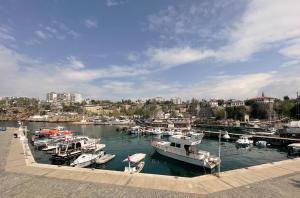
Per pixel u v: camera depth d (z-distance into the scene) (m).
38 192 13.41
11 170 18.39
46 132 65.25
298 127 60.69
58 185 14.58
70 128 106.38
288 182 15.26
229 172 17.59
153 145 40.78
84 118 155.38
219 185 14.62
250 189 13.89
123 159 37.06
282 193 13.23
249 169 18.45
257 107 138.38
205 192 13.39
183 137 36.56
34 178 16.09
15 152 27.88
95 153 35.88
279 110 131.12
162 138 67.88
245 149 50.16
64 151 37.66
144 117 168.00
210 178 16.05
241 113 130.88
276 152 46.22
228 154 43.59
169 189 13.85
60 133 65.88
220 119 138.75
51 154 38.66
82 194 13.05
